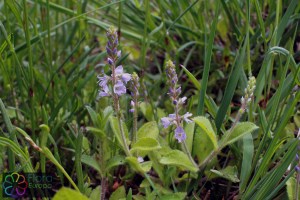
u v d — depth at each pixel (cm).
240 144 32
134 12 44
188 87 41
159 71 42
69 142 34
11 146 27
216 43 43
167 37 41
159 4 40
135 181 33
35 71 39
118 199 30
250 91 29
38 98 37
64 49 43
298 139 28
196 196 30
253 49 40
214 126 31
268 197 28
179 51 41
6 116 29
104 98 35
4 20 43
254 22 42
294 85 33
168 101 38
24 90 39
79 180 29
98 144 34
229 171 30
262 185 29
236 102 38
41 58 44
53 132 34
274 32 34
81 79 40
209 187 33
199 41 42
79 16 38
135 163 28
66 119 36
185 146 30
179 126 29
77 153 28
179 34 44
